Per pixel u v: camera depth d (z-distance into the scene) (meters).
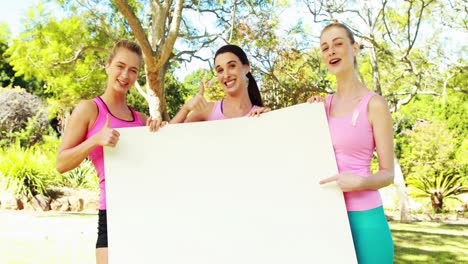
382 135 1.73
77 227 5.91
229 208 1.83
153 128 1.91
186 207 1.84
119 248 1.81
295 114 1.85
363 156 1.77
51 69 7.98
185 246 1.81
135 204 1.85
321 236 1.73
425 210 9.92
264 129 1.88
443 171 10.52
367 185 1.64
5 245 4.67
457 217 9.13
